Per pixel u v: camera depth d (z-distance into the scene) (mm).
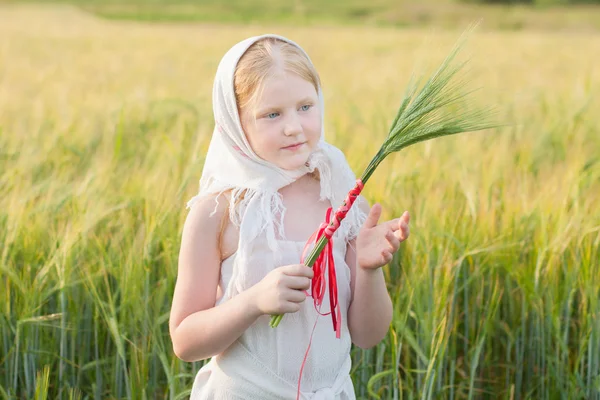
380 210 1969
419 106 1861
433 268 3332
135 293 3041
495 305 3525
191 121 6645
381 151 1894
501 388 3574
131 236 3504
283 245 2014
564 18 45312
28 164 4688
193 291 2027
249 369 2043
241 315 1901
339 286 2088
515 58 15453
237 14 46969
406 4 50906
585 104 6602
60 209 3799
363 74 11758
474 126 1848
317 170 2123
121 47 18594
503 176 4391
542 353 3336
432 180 4219
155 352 3139
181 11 47875
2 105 7746
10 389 3164
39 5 46469
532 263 3391
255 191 1994
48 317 3062
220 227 2039
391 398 3094
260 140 1954
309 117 1979
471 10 48344
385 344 3102
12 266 3334
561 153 5559
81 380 3400
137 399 2957
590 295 3193
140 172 4410
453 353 3377
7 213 3594
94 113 7445
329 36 25172
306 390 2043
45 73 11094
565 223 3373
